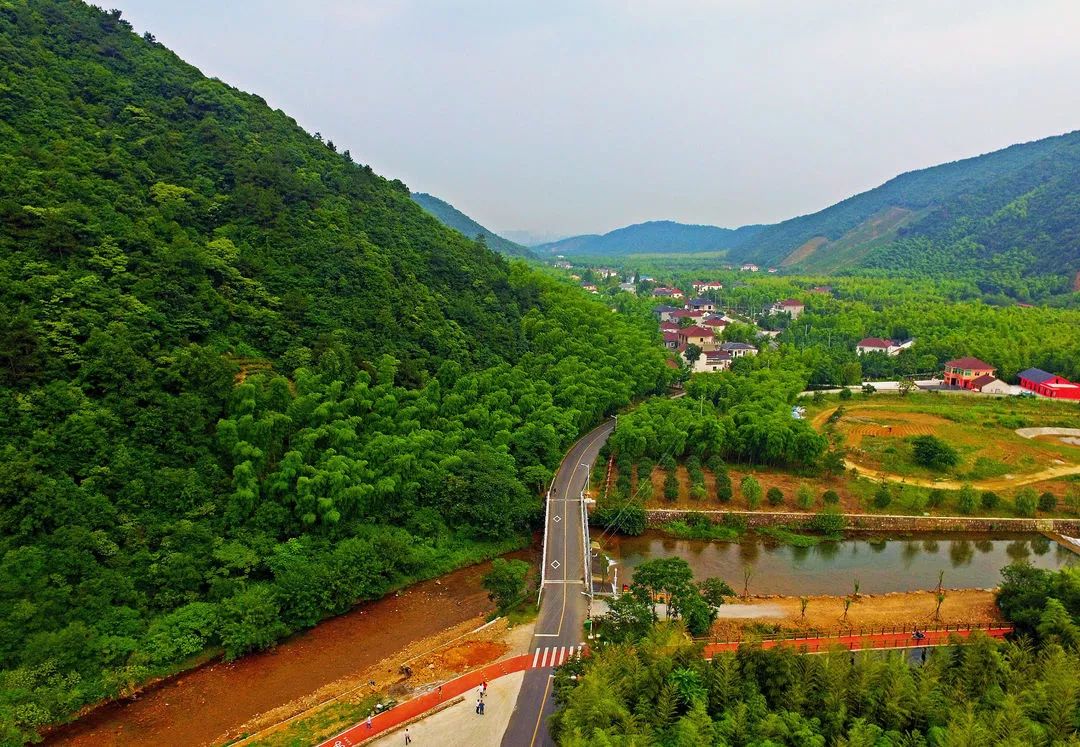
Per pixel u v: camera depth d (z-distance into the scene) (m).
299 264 117.06
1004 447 138.62
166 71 140.00
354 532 87.12
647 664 59.31
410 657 72.00
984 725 51.75
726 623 78.81
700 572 93.75
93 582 66.81
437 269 147.88
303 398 92.06
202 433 83.50
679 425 129.75
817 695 56.38
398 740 58.34
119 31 142.88
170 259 95.31
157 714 62.34
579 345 156.50
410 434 101.38
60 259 86.75
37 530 67.06
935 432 145.38
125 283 89.31
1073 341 194.75
